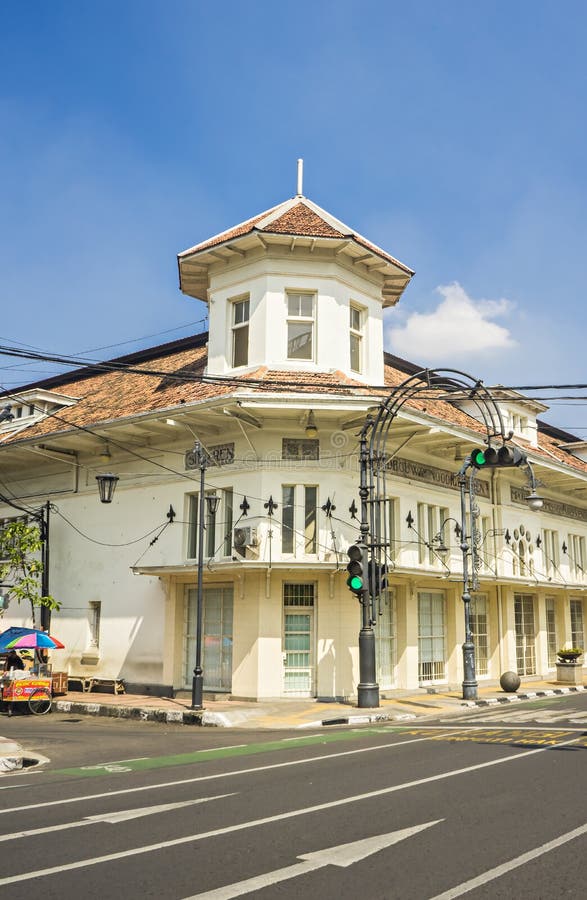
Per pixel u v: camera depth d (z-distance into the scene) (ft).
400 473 73.92
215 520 68.69
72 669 76.79
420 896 17.44
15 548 76.84
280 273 70.74
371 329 74.69
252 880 18.63
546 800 27.02
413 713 58.54
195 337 90.38
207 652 68.64
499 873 19.01
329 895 17.53
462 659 79.30
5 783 32.91
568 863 19.79
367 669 60.44
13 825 24.57
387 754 38.45
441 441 74.08
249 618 64.75
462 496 70.44
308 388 65.46
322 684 64.39
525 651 92.07
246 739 46.19
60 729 52.34
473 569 72.84
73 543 80.12
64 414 85.92
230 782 31.58
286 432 66.85
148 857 20.67
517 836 22.31
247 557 64.49
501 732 46.55
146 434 72.90
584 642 108.58
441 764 34.91
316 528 65.82
